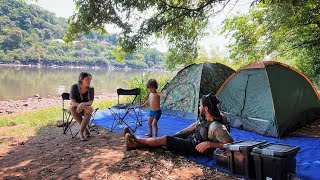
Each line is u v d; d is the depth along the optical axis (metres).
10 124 7.72
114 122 7.23
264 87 6.25
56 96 18.64
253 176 3.58
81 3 8.73
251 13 12.22
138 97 11.87
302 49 13.37
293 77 6.67
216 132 3.95
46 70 57.31
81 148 4.93
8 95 18.53
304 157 4.55
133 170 3.82
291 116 6.22
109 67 95.19
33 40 85.06
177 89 8.29
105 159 4.25
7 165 4.19
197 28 11.05
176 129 6.49
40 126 7.15
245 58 13.40
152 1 8.68
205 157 4.45
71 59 86.50
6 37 75.94
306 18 9.95
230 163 3.79
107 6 8.61
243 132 6.30
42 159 4.41
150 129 5.87
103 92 21.47
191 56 11.73
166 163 4.12
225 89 7.20
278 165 3.24
